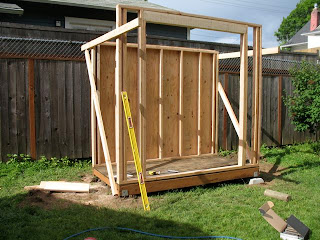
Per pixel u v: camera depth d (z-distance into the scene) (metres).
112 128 5.93
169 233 3.43
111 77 5.84
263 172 6.28
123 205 4.28
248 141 8.27
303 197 4.71
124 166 4.57
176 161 6.24
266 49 5.88
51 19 10.02
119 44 4.47
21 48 5.87
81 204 4.30
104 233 3.35
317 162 7.01
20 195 4.52
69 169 6.07
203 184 5.17
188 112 6.69
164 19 4.61
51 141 6.21
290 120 9.02
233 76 7.95
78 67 6.39
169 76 6.39
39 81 6.04
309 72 7.80
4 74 5.77
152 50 6.14
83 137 6.51
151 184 4.71
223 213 4.02
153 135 6.28
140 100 4.56
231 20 5.25
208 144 7.02
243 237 3.37
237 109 8.05
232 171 5.46
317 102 7.30
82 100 6.46
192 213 4.03
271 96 8.62
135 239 3.26
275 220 3.52
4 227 3.46
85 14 10.52
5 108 5.81
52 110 6.19
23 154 5.98
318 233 3.48
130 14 11.29
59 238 3.24
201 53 6.69
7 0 9.19
